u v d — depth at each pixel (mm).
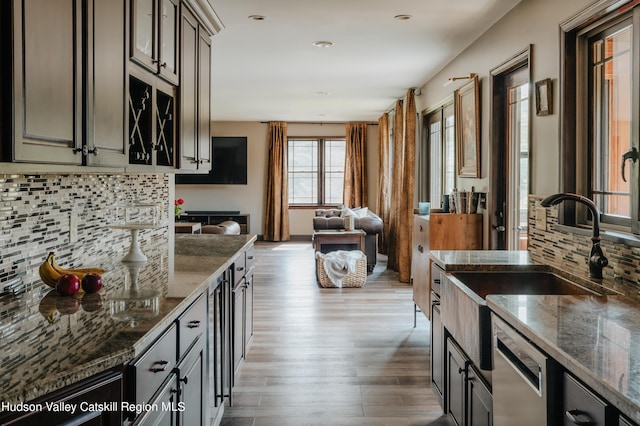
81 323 1675
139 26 2389
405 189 7004
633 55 2477
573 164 3059
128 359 1429
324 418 3062
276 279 7316
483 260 3025
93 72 1858
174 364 1926
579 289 2537
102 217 2830
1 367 1302
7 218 1987
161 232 3811
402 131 7902
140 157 2395
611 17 2701
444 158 6398
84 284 2082
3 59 1356
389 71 6289
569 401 1418
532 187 3584
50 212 2289
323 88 7473
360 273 6797
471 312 2346
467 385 2479
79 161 1766
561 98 3074
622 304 1938
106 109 1980
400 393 3420
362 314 5414
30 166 1514
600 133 2943
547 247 3221
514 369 1761
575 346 1455
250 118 11250
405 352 4219
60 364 1318
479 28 4496
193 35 3371
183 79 3119
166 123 3018
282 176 11719
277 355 4137
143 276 2477
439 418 3062
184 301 1999
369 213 9312
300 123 11852
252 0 3760
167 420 1817
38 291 2111
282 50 5250
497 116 4457
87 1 1807
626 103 2688
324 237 7457
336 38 4797
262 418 3057
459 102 5375
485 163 4691
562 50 3062
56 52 1606
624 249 2465
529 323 1678
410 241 7043
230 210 11891
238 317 3504
